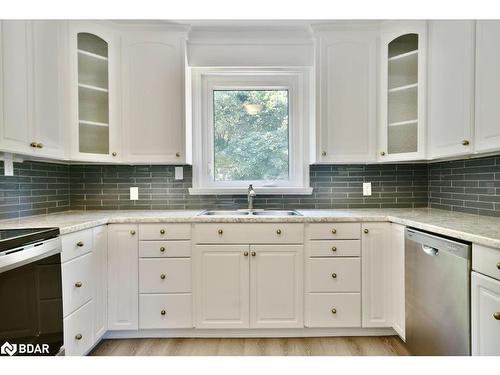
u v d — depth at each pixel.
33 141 1.58
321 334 1.98
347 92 2.18
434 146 1.86
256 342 1.92
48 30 1.71
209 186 2.54
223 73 2.48
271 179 2.56
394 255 1.86
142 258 1.92
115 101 2.15
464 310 1.24
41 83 1.65
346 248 1.92
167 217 1.91
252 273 1.92
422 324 1.53
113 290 1.92
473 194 1.95
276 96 2.56
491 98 1.40
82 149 2.02
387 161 2.15
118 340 1.96
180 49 2.21
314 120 2.26
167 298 1.92
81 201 2.45
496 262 1.10
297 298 1.92
